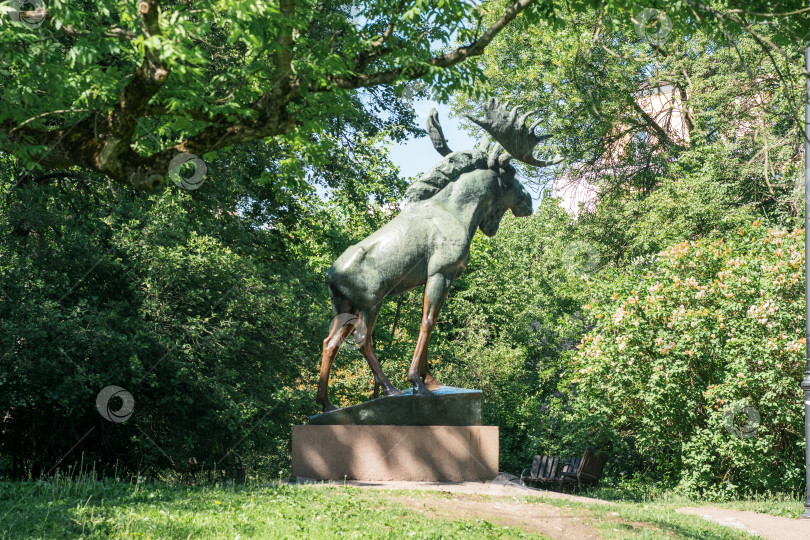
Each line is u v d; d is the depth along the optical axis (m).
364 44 7.79
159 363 15.00
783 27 7.55
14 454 16.31
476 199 11.77
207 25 6.11
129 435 16.14
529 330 28.12
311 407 17.78
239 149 16.95
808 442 11.66
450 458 10.87
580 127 24.25
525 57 23.98
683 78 23.14
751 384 14.09
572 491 16.50
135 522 7.14
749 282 14.63
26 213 14.45
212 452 17.36
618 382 15.27
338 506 8.45
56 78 7.21
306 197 21.39
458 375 24.28
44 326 13.29
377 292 11.30
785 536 9.73
